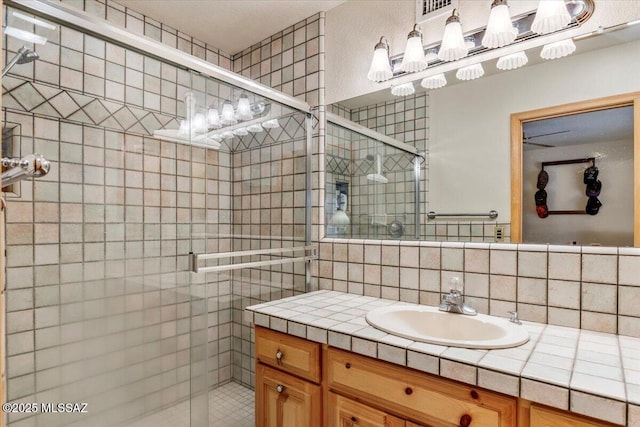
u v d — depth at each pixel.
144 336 1.44
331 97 2.00
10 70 1.09
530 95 1.39
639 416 0.73
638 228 1.18
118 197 1.37
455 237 1.56
